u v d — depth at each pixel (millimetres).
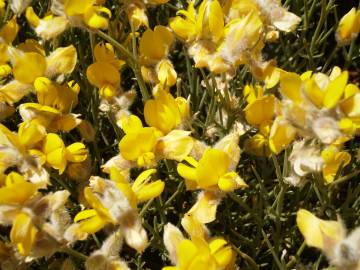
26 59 159
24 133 144
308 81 126
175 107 152
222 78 173
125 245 190
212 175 138
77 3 160
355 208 179
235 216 188
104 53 178
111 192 130
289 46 249
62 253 173
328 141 123
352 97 127
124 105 177
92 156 203
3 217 130
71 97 165
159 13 247
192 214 140
